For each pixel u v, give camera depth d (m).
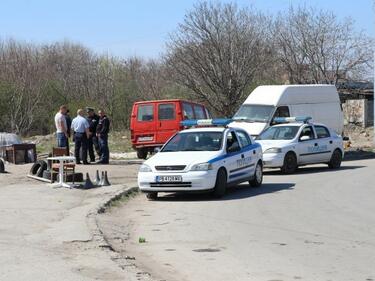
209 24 45.12
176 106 26.86
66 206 14.12
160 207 14.87
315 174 22.75
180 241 10.72
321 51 48.69
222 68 44.78
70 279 7.74
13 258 8.86
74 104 47.88
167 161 15.76
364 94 51.31
